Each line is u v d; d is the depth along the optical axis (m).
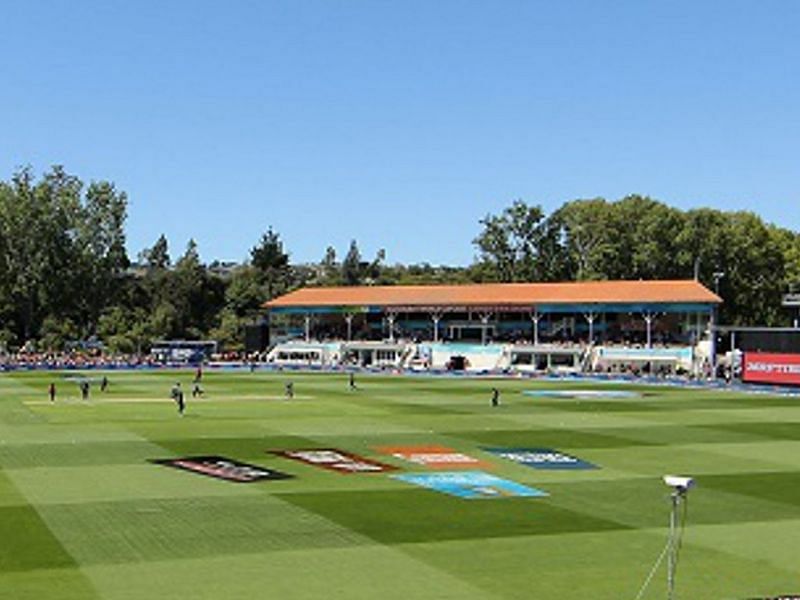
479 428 67.81
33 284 179.38
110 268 186.88
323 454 54.03
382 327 171.25
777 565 31.73
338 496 41.78
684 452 57.09
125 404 83.25
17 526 35.34
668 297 141.50
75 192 184.25
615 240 186.50
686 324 146.62
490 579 29.44
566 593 28.16
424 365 153.88
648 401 92.81
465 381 123.06
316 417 73.75
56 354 160.75
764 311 181.62
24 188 178.75
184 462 50.34
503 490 43.88
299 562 31.02
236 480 45.25
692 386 116.75
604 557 32.19
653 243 180.00
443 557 31.92
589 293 148.75
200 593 27.56
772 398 98.25
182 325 197.88
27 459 51.09
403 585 28.66
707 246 179.62
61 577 28.91
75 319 190.25
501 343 154.62
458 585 28.75
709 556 32.78
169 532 34.72
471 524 36.75
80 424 67.19
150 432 62.94
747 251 179.62
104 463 49.88
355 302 164.25
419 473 48.16
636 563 31.53
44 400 86.88
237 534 34.56
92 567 30.03
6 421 68.81
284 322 176.25
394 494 42.44
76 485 43.50
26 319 181.88
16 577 28.86
